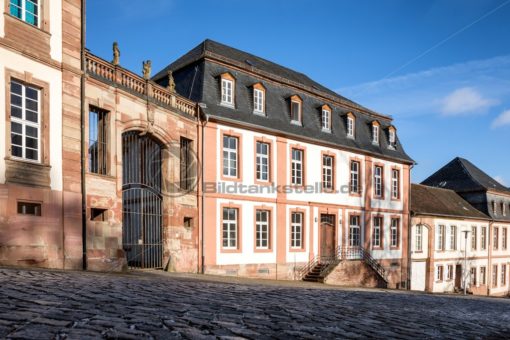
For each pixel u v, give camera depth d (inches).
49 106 529.3
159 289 342.3
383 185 1269.7
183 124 789.9
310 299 362.0
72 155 555.8
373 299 435.2
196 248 810.2
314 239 1043.9
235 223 892.6
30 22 519.8
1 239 460.1
